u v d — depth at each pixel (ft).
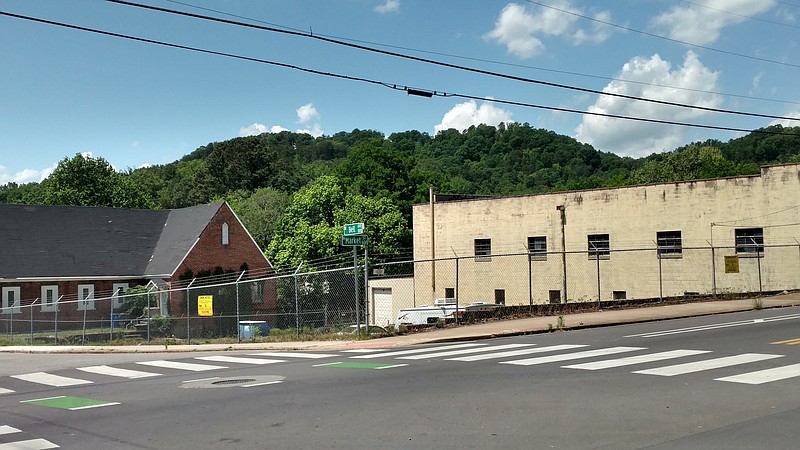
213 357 64.90
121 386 46.29
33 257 162.91
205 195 340.18
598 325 72.59
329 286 161.79
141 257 175.94
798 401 30.01
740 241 121.08
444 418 29.22
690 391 32.96
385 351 60.34
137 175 369.30
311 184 208.85
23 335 127.85
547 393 33.83
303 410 32.63
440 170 431.84
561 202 142.20
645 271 130.41
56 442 28.94
